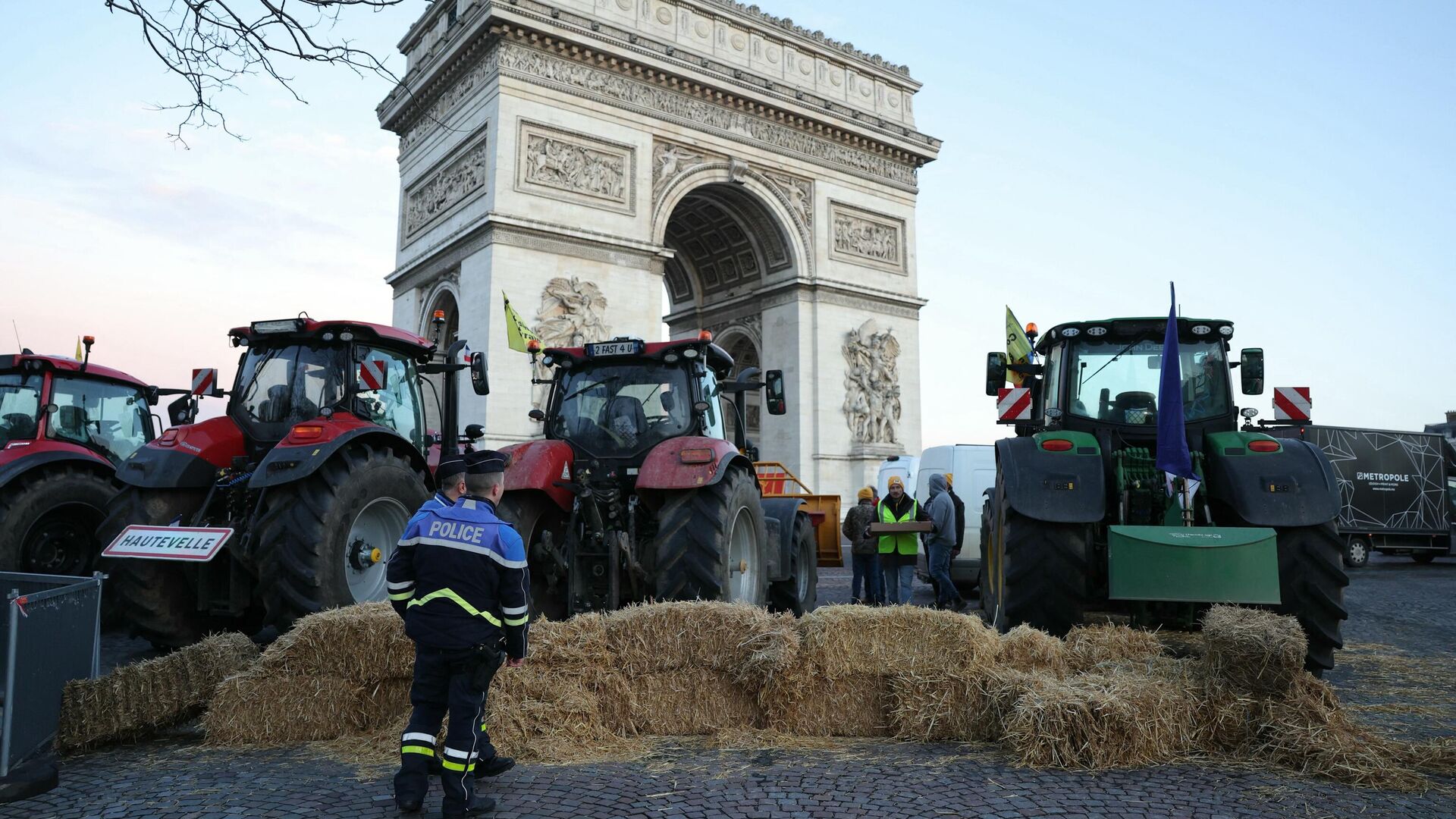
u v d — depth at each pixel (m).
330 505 8.27
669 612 6.82
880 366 42.53
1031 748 5.82
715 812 4.96
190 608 9.27
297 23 6.05
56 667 6.17
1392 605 15.43
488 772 5.44
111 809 5.01
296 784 5.44
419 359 11.30
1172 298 8.09
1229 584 7.45
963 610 14.08
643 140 36.75
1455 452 31.56
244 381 10.08
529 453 9.21
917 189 46.41
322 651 6.48
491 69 34.22
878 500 14.41
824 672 6.59
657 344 10.11
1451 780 5.48
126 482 9.21
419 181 39.78
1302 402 9.05
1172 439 7.92
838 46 44.09
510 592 5.12
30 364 11.77
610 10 36.94
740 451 11.84
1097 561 8.88
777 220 40.94
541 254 33.59
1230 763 5.82
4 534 10.18
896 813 4.94
